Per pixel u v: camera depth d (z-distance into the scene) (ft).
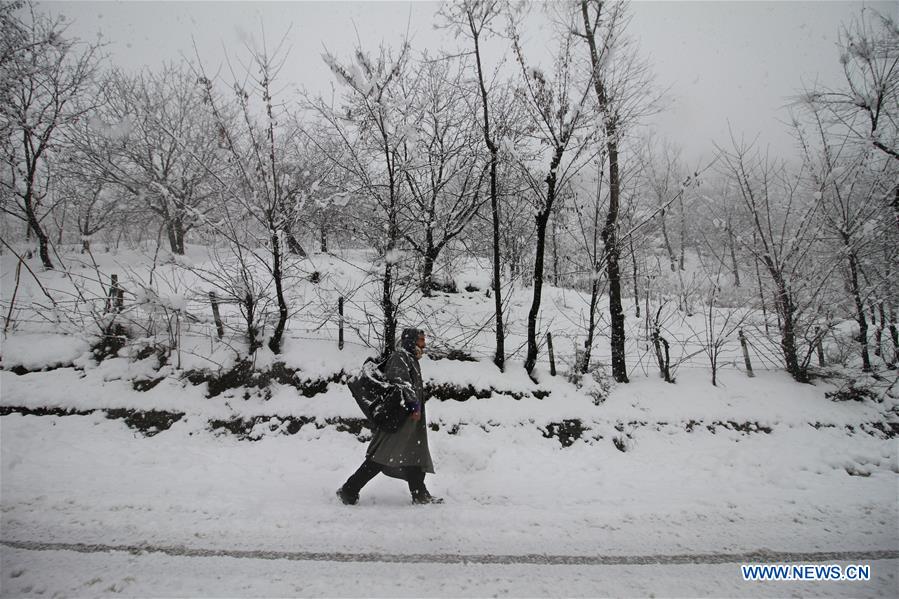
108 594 10.03
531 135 28.84
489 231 39.81
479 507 15.44
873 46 30.17
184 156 39.88
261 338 26.78
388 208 27.48
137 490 16.16
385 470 15.19
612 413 25.25
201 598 9.91
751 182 33.14
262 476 18.63
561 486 18.39
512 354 28.78
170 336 25.68
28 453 19.58
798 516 15.08
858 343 30.19
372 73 24.86
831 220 29.78
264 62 24.45
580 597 10.34
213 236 27.22
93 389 24.21
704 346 29.55
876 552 12.89
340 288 33.45
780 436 24.58
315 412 23.88
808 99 31.42
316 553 11.91
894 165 30.17
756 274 32.14
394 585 10.56
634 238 30.99
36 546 12.01
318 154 33.86
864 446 23.52
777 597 10.55
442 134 36.55
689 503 16.08
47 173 51.60
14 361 25.48
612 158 28.30
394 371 14.85
